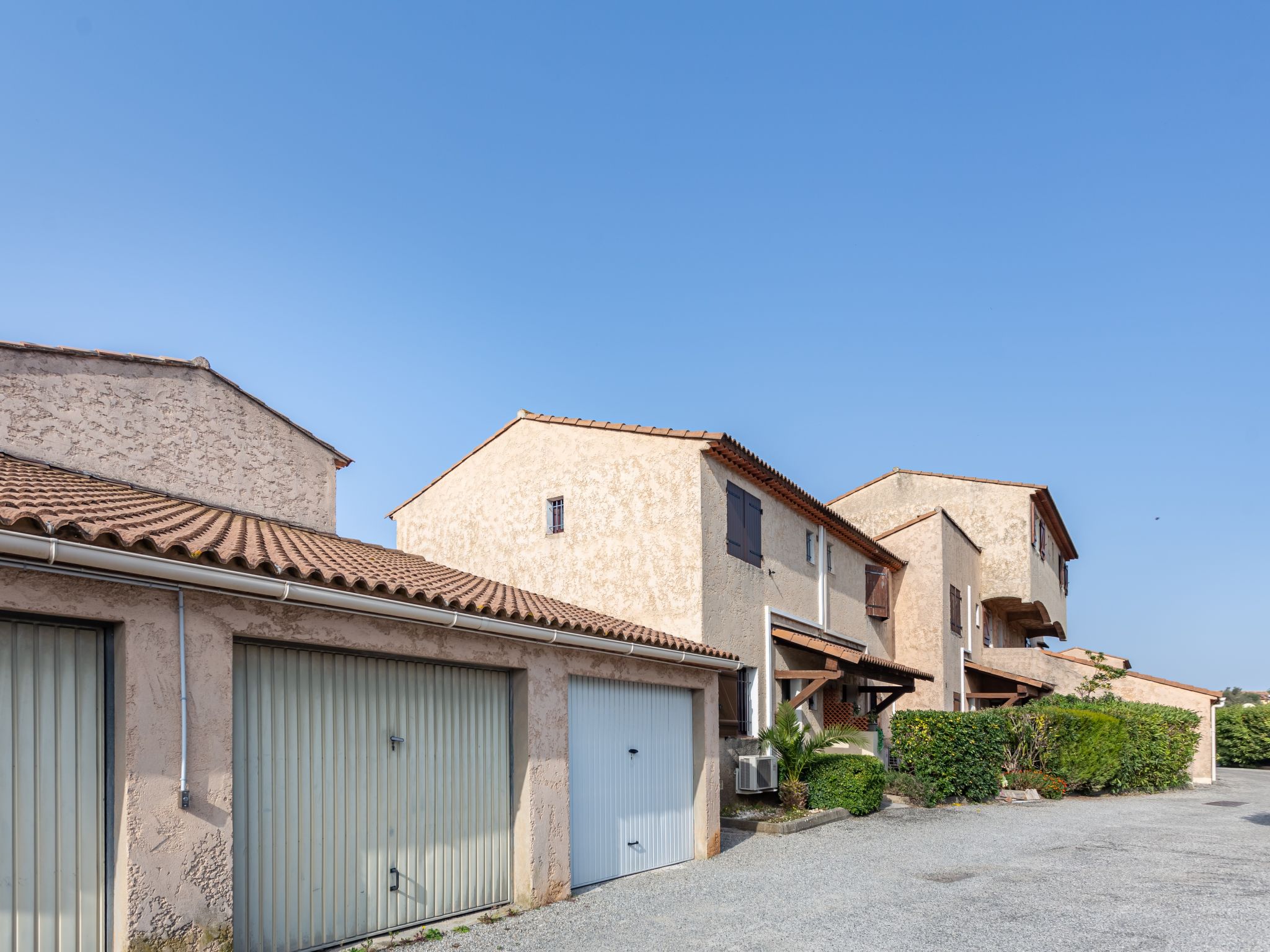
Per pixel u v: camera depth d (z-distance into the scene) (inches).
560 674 384.5
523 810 360.2
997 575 1198.3
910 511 1243.2
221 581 241.4
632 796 436.8
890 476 1259.8
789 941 314.0
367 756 303.9
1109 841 541.6
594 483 653.9
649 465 629.6
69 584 215.8
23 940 206.4
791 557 747.4
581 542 652.1
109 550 214.7
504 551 693.3
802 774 636.7
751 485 682.2
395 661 319.0
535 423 695.1
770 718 673.0
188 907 232.2
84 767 221.6
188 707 238.7
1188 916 350.3
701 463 610.5
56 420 396.5
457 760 339.3
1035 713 837.8
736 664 501.7
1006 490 1210.0
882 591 956.0
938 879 419.5
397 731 316.5
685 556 603.5
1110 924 338.0
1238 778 1186.0
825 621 794.2
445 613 310.3
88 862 219.6
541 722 370.6
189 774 237.0
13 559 203.5
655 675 451.2
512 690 368.5
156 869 225.8
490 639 347.3
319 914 281.4
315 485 522.0
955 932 327.6
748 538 669.9
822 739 636.1
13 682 211.5
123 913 218.8
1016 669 1202.0
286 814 274.1
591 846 406.0
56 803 215.5
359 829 298.0
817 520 795.4
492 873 350.3
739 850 500.1
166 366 442.3
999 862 465.4
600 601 633.0
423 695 328.2
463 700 345.4
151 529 256.2
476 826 344.8
